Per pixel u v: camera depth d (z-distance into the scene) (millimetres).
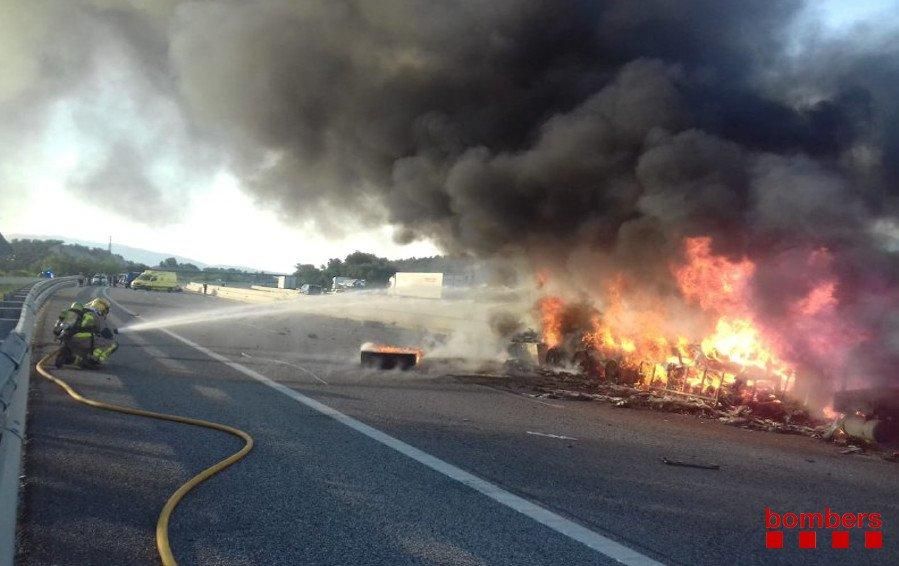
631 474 6250
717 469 6691
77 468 5391
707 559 4238
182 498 4789
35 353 12453
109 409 7734
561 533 4535
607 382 13008
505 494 5344
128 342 15461
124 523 4277
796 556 4410
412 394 10414
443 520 4656
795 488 6164
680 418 9844
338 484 5355
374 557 3957
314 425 7566
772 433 9117
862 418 8469
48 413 7371
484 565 3932
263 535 4207
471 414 8977
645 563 4090
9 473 4309
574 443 7500
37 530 4086
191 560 3775
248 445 6359
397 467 5973
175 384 9930
